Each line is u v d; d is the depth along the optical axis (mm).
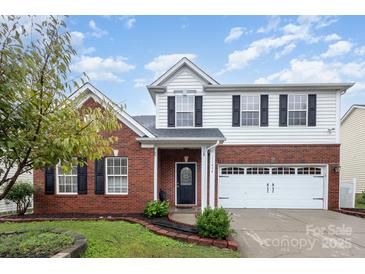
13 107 3340
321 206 11445
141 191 9594
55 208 9516
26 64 3311
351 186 11766
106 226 7078
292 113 11773
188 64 11883
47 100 3742
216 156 11680
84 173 9625
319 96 11711
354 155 17766
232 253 5281
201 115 11945
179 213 9438
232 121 11828
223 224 6043
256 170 11695
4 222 7801
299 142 11633
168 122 11977
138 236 6086
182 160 11586
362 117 17078
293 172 11633
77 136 3863
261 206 11555
